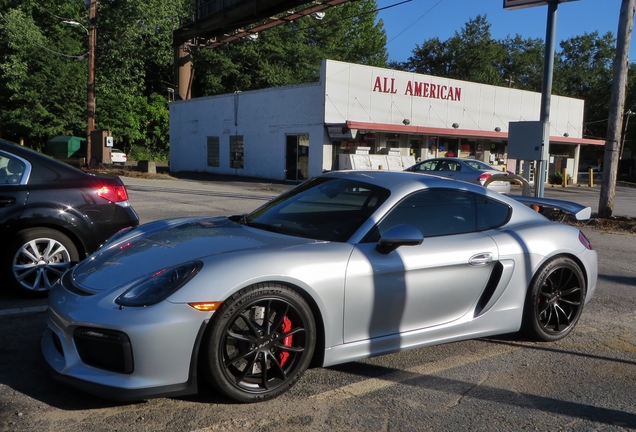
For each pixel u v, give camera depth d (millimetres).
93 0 27688
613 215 13938
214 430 2920
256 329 3193
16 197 4969
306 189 4473
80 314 3045
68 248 5227
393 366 3918
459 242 3969
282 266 3227
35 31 36125
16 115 37000
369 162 23656
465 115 28109
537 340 4492
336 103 23516
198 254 3352
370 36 57812
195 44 30734
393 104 25266
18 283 5023
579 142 32562
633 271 7410
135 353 2914
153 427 2928
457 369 3904
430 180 4207
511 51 70625
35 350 3943
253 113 27016
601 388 3664
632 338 4711
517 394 3523
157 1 35469
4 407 3102
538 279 4301
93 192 5340
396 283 3613
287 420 3062
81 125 39906
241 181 24297
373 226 3725
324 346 3414
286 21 24672
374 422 3080
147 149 48188
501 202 4504
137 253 3545
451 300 3912
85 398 3240
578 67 69125
